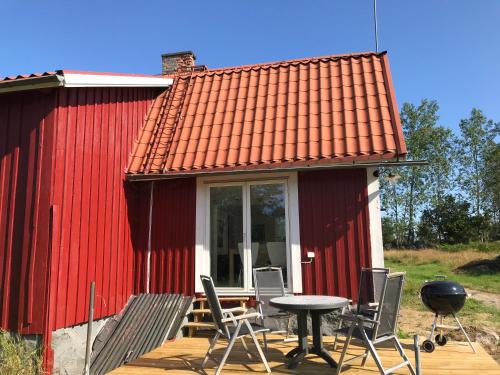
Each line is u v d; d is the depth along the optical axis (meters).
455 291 6.22
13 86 5.92
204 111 9.42
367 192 7.40
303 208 7.64
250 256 7.79
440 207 47.19
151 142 8.73
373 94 8.62
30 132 6.10
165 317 7.18
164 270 8.05
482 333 9.20
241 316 5.14
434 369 5.21
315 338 5.46
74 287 6.22
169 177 7.86
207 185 8.16
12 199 6.00
